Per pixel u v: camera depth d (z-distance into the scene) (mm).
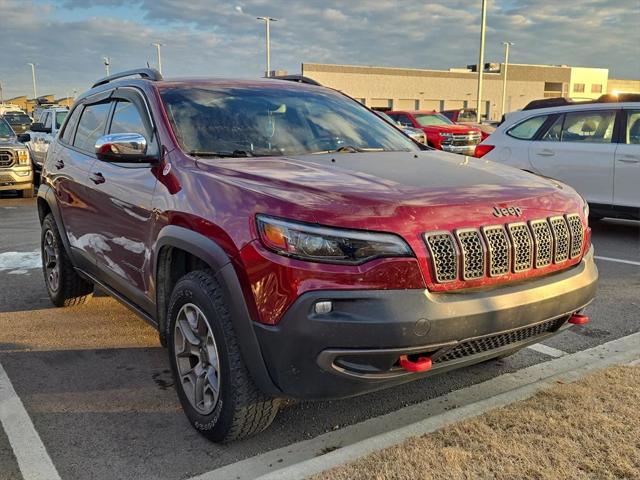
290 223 2557
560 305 2965
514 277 2850
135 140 3451
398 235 2570
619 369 3691
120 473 2805
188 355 3168
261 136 3762
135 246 3654
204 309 2881
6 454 2969
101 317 5043
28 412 3393
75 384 3764
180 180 3232
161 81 4098
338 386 2561
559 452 2785
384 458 2758
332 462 2762
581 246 3201
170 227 3176
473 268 2707
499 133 9414
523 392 3400
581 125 8438
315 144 3861
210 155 3463
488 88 71000
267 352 2604
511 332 2805
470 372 3865
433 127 17719
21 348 4348
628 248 7754
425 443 2875
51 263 5375
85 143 4766
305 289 2498
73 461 2904
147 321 3713
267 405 2844
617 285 5926
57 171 5020
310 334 2488
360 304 2492
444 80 68125
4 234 8828
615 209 8055
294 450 2965
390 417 3289
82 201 4441
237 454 2945
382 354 2510
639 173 7742
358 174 3072
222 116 3824
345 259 2510
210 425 2963
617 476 2611
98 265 4309
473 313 2627
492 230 2779
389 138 4270
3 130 13508
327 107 4371
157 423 3271
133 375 3896
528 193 3051
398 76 64875
